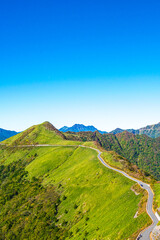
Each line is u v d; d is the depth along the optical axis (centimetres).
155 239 3488
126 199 5962
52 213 8100
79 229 6088
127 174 7994
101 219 5712
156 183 6544
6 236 8000
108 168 9212
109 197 6862
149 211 4544
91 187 8188
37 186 11588
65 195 8944
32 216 8575
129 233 4053
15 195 11681
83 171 10244
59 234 6569
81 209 7275
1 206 10894
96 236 4828
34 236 7188
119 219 4953
